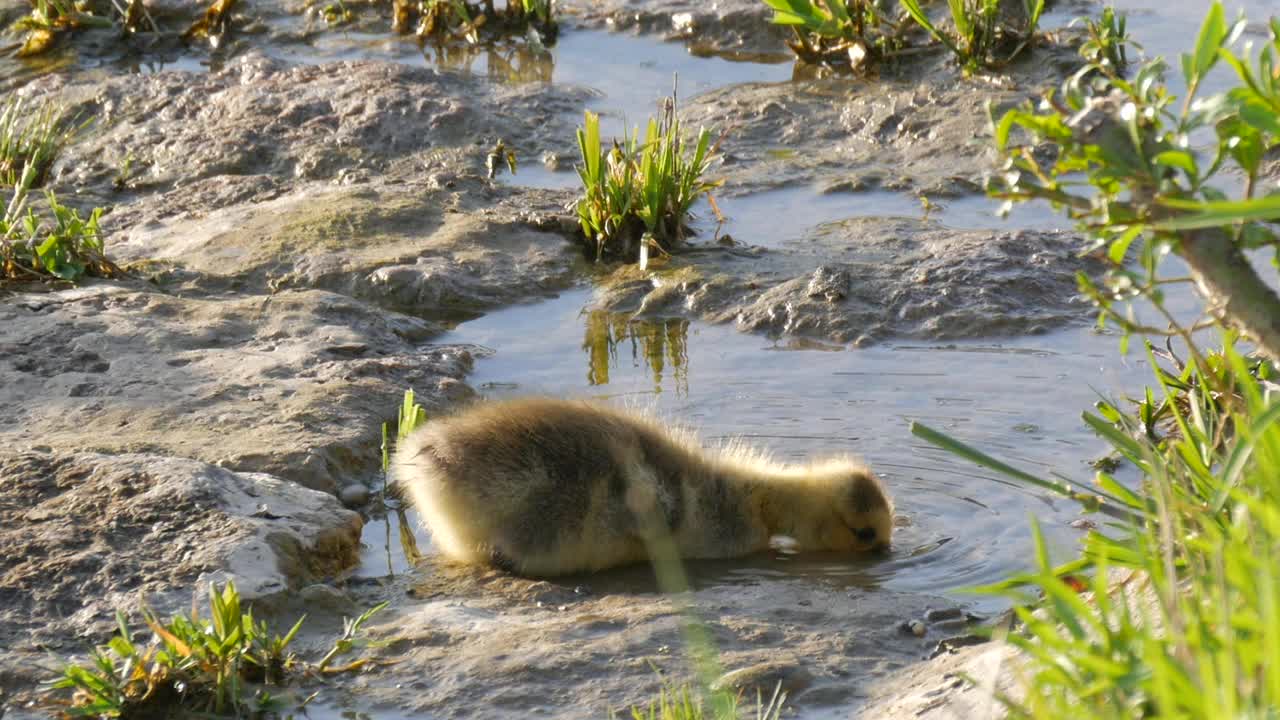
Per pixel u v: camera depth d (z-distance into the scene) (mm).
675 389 18094
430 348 19688
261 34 33625
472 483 13727
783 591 13164
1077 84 8188
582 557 13969
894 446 16125
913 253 21953
